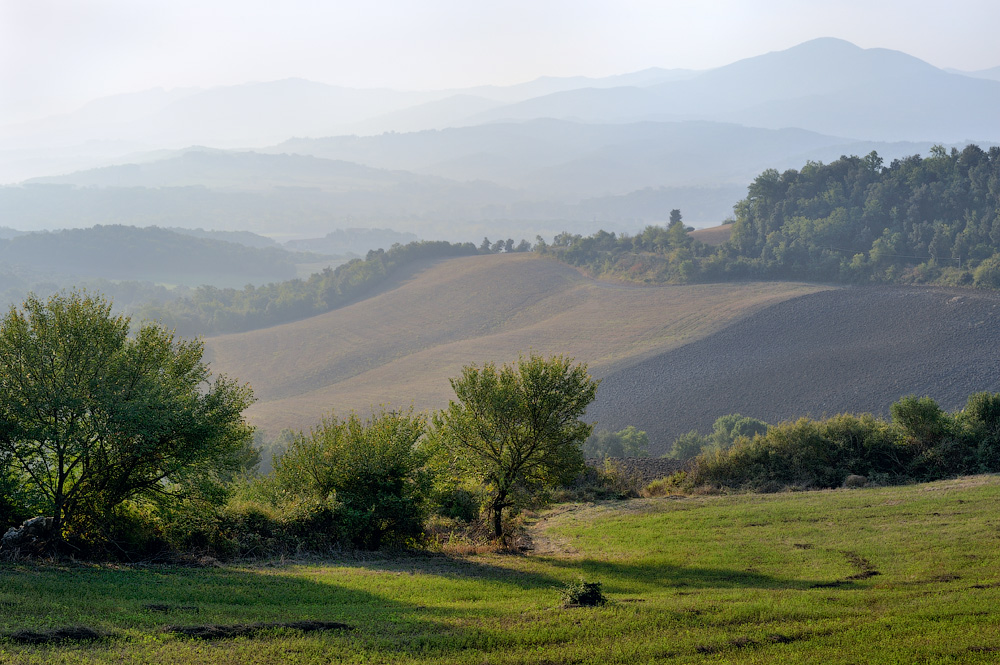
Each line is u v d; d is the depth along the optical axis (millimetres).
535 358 28672
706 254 194250
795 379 117188
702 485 41906
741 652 12531
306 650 11734
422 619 14383
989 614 14359
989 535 22531
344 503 25078
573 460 28719
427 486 26891
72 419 18750
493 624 14117
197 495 21234
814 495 34250
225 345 195625
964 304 128000
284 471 27016
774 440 43438
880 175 196125
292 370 174500
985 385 103125
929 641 12734
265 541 22953
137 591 15375
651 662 11969
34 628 11555
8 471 18562
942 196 173625
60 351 19359
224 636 12344
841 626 13977
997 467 38312
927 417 41062
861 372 114562
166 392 20609
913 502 29266
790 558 22391
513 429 28312
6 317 19266
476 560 24422
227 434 21594
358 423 27172
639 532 28938
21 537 17906
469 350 171500
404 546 26234
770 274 177000
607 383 129000
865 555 21719
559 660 11945
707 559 23125
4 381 18844
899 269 159750
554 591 18125
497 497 28969
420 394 145375
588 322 173000
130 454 20016
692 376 125312
